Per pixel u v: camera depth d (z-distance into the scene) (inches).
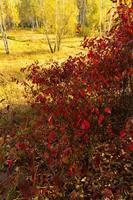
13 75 658.2
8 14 2561.5
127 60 218.7
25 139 250.4
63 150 197.0
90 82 223.8
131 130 181.3
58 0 1683.1
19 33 2620.6
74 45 1777.8
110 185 209.5
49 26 1641.2
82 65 246.8
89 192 206.5
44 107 233.6
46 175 212.1
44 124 234.7
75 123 199.8
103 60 224.8
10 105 388.8
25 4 3302.2
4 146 268.4
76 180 212.2
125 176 213.9
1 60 1145.4
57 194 203.3
